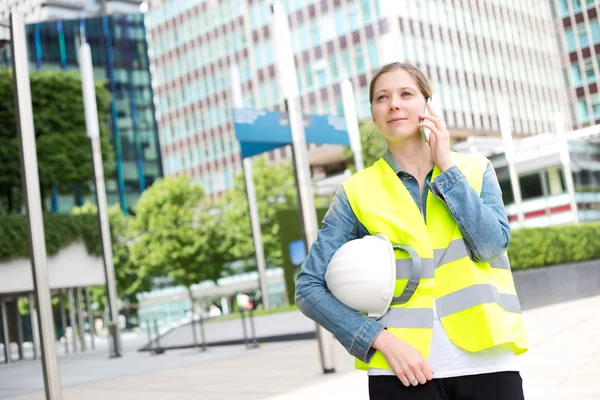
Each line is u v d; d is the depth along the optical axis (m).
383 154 2.07
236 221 45.22
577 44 55.16
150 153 69.38
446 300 1.85
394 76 1.97
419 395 1.81
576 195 32.69
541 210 33.44
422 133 2.00
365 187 2.02
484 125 60.53
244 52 67.81
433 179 1.89
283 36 9.52
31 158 7.78
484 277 1.86
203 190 47.56
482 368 1.81
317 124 13.58
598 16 53.66
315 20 59.25
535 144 33.66
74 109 27.86
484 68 61.91
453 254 1.87
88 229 23.25
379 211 1.96
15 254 21.14
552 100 69.25
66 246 22.70
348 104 19.27
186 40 73.94
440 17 58.41
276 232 44.34
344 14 57.25
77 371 15.26
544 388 5.66
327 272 1.92
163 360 15.58
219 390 8.55
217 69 70.62
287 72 9.33
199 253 45.31
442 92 57.19
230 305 60.50
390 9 54.41
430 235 1.89
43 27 66.00
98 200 20.48
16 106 7.85
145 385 10.30
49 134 27.33
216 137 71.38
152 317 59.06
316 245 2.02
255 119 11.68
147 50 71.56
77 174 27.56
